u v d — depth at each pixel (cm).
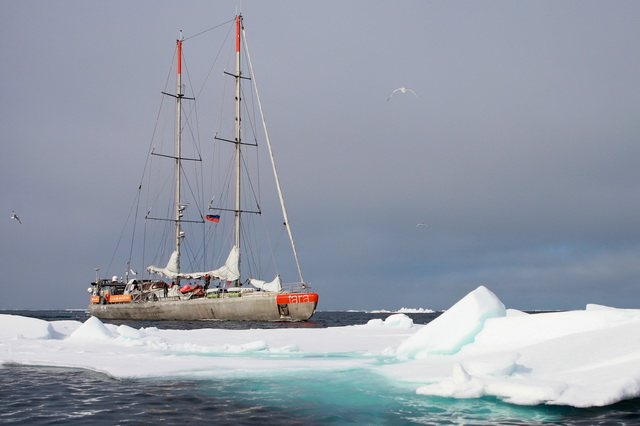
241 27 6819
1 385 1284
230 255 5975
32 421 956
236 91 6694
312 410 1035
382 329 3095
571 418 944
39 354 1753
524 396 1037
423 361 1480
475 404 1055
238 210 6341
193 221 7088
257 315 5372
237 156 6500
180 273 6328
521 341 1448
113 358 1675
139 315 6366
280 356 1777
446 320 1631
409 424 934
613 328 1336
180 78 7306
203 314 5769
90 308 7006
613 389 1018
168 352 1880
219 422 952
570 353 1241
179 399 1130
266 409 1044
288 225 5519
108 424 939
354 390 1202
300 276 5341
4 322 2359
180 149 7175
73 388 1245
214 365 1530
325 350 1961
